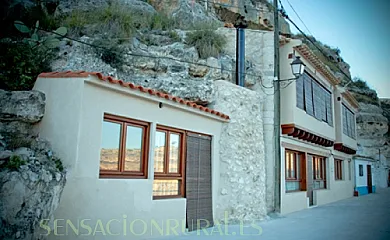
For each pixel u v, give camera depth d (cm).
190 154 880
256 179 1084
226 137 1027
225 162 1005
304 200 1509
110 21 1201
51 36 1023
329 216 1215
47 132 623
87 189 602
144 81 1073
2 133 624
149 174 739
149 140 752
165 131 812
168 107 805
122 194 666
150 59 1122
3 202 491
